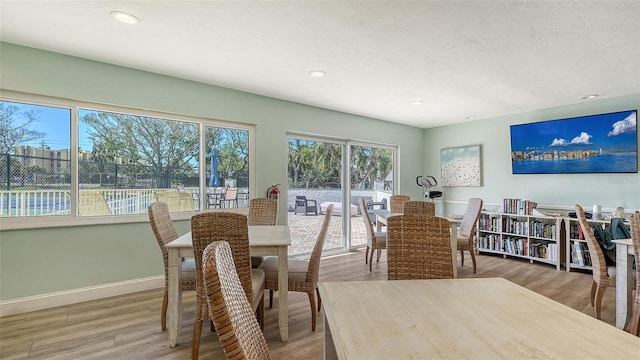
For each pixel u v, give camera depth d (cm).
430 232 164
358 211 544
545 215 434
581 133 435
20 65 269
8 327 242
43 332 234
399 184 603
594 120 423
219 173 395
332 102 451
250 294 195
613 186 414
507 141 520
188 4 206
